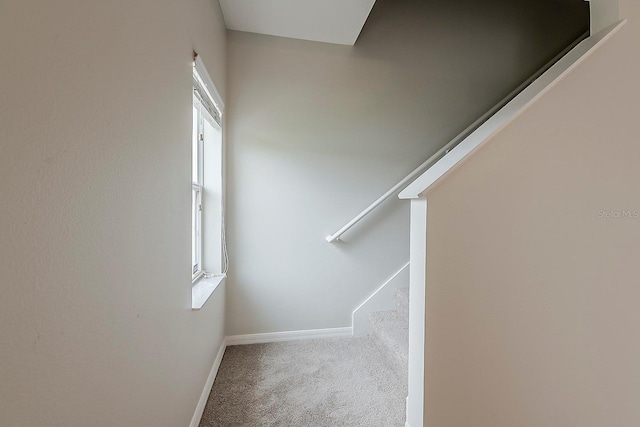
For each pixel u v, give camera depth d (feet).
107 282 2.20
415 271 4.16
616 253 4.35
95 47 2.03
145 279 2.84
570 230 4.21
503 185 4.00
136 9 2.62
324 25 6.81
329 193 7.60
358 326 7.76
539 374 4.19
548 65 8.27
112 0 2.24
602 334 4.34
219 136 6.66
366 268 7.80
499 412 4.10
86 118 1.95
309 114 7.47
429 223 3.86
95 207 2.06
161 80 3.20
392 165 7.82
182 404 3.94
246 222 7.32
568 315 4.25
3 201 1.37
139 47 2.68
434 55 7.97
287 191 7.45
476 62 8.14
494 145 3.98
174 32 3.58
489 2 8.18
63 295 1.76
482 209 3.97
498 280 4.04
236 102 7.19
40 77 1.57
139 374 2.71
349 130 7.63
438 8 7.98
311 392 5.41
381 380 5.77
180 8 3.79
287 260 7.50
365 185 7.73
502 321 4.07
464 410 4.00
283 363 6.39
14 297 1.43
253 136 7.28
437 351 3.93
